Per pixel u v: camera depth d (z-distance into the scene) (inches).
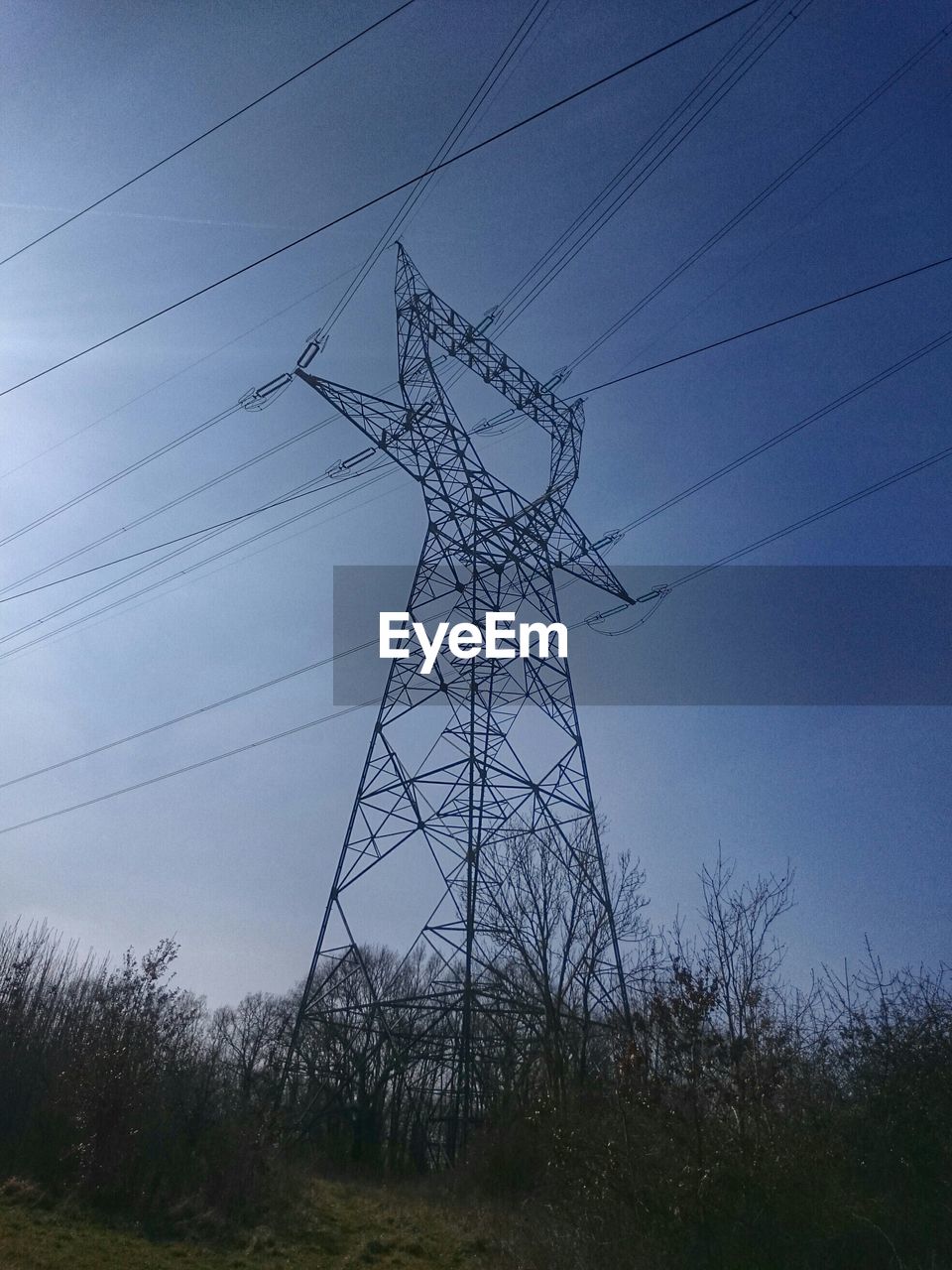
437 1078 1051.9
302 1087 1101.7
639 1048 552.1
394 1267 629.6
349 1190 938.7
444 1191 865.5
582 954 901.2
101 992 944.3
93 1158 789.2
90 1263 586.9
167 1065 908.0
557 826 961.5
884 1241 455.5
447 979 968.3
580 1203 542.0
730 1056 522.6
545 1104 693.3
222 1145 855.1
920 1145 522.3
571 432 1121.4
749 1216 479.8
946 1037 572.7
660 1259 480.4
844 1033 605.9
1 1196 759.1
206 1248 668.7
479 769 975.0
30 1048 993.5
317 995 1002.1
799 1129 521.0
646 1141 523.2
